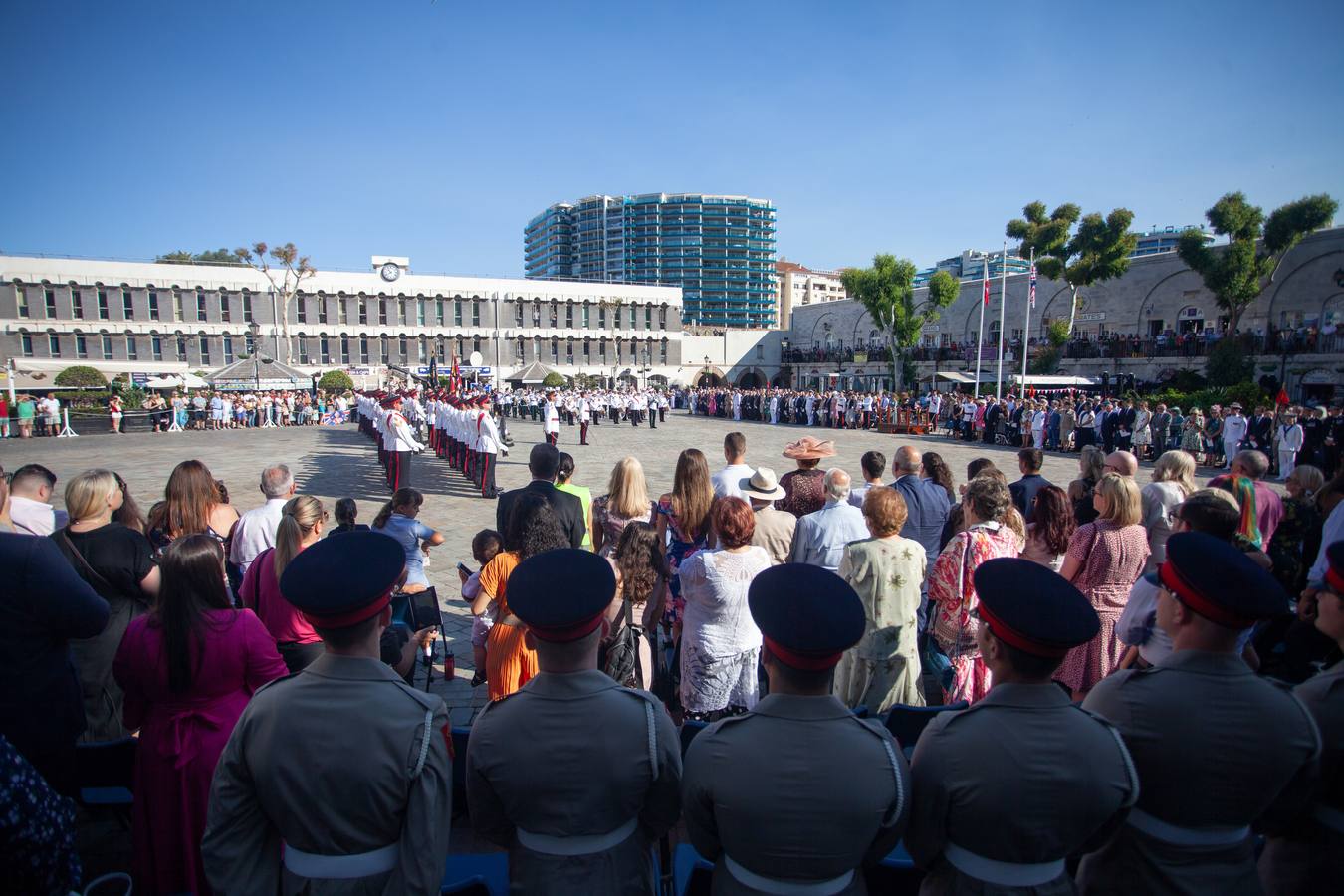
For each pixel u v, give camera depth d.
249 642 2.82
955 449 23.53
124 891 2.83
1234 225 30.44
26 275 48.03
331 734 1.91
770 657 2.00
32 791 1.75
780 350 66.19
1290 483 5.52
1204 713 2.02
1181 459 5.31
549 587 2.05
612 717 2.04
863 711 3.54
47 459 19.56
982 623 2.08
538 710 2.04
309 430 31.83
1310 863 2.21
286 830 1.93
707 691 3.95
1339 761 2.14
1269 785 2.00
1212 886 2.01
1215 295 32.03
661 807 2.16
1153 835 2.08
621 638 3.95
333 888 1.92
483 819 2.14
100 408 33.56
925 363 48.22
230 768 1.97
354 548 2.10
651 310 65.69
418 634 4.21
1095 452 6.19
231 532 5.59
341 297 56.09
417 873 1.92
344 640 2.02
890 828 1.95
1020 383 29.78
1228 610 1.99
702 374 67.12
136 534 4.07
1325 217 28.94
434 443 20.47
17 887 1.76
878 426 31.44
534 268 166.50
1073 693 4.31
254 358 35.50
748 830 1.89
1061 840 1.88
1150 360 34.69
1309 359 29.17
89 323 49.59
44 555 2.93
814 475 6.20
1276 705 2.03
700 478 5.08
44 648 2.97
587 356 63.75
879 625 3.90
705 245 140.88
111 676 4.02
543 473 5.77
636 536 3.99
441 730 2.06
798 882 1.90
